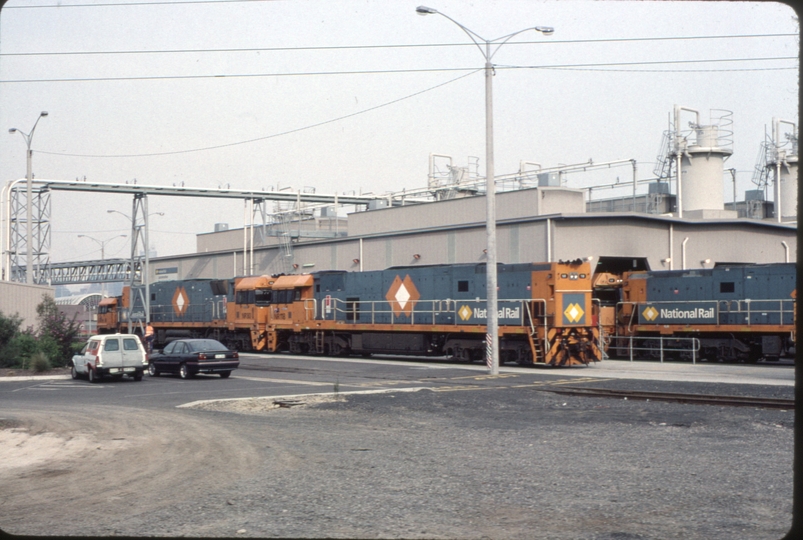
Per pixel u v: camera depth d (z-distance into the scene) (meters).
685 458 12.27
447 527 8.51
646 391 22.80
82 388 26.95
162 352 32.38
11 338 37.75
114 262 83.25
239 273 65.31
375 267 52.88
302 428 15.86
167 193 60.06
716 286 36.28
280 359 40.84
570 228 42.16
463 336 36.97
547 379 27.67
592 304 37.19
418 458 12.45
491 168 30.48
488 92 30.48
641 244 43.81
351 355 44.53
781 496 9.75
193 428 15.86
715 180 55.38
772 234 48.41
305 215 65.62
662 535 8.16
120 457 12.79
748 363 35.81
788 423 16.02
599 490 10.16
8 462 12.70
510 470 11.47
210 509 9.30
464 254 46.97
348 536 8.16
